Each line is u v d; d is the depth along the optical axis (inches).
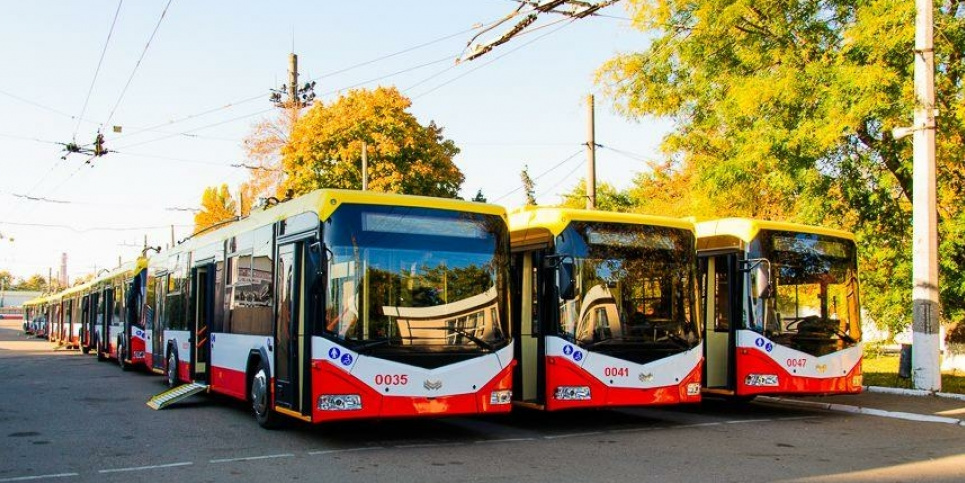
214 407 634.8
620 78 874.1
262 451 424.2
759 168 781.3
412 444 446.3
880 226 794.2
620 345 496.7
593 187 1007.6
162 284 858.8
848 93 677.9
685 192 1246.3
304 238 439.8
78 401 684.7
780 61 754.2
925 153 658.2
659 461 392.8
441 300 434.9
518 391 523.8
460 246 447.5
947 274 762.8
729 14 730.8
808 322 575.2
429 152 1609.3
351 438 467.8
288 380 449.7
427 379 422.3
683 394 512.4
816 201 767.7
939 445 442.0
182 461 397.7
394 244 430.9
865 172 770.8
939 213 775.7
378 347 414.9
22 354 1534.2
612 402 488.4
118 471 374.3
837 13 750.5
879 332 914.7
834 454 412.8
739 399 678.5
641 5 819.4
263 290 508.7
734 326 571.8
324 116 1584.6
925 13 652.1
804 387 562.3
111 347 1205.1
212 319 639.1
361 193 431.5
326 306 414.9
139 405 652.1
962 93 695.1
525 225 534.0
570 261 490.0
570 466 379.6
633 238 517.0
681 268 529.3
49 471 375.6
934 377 653.9
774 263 569.9
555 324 490.9
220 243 625.9
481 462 390.3
